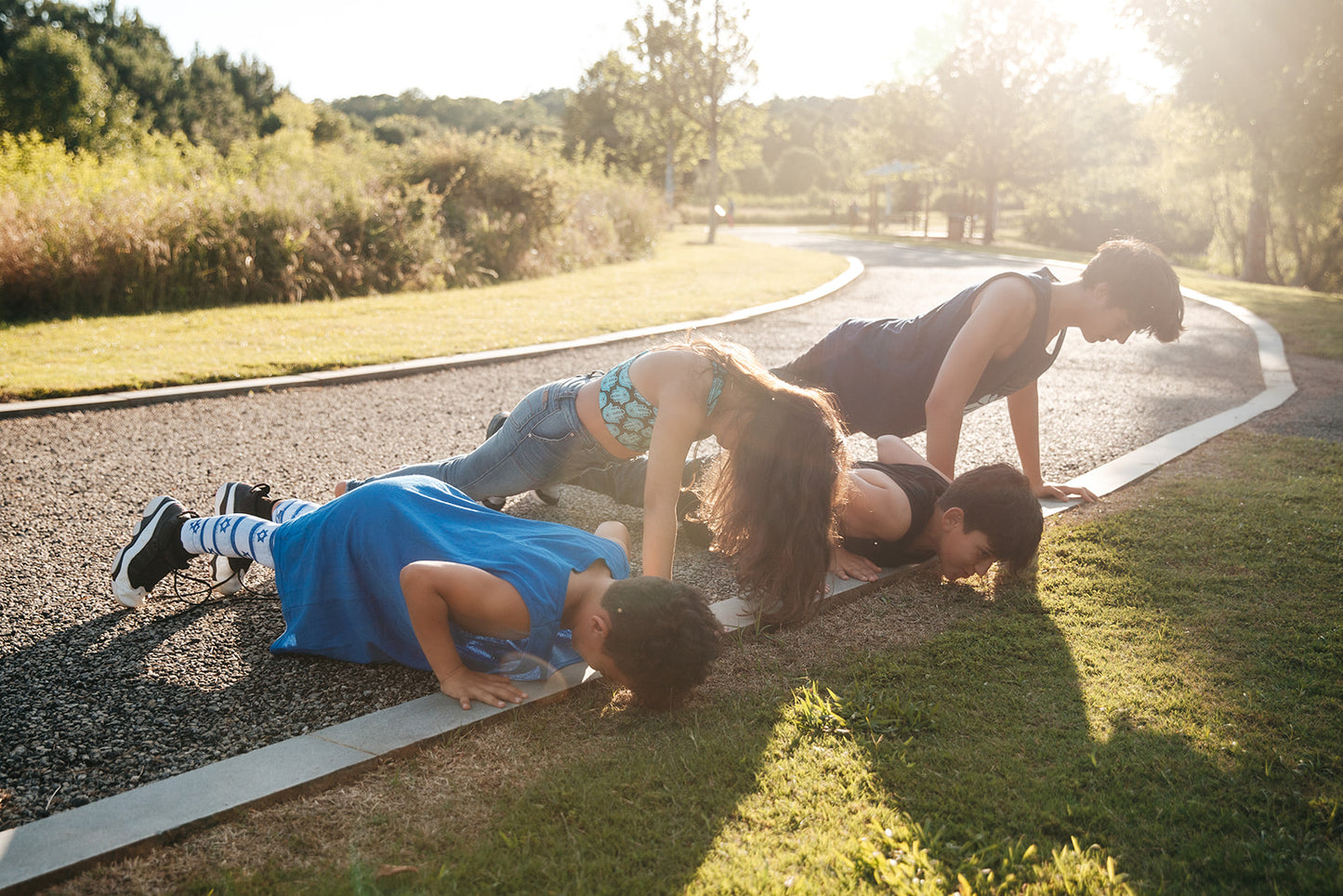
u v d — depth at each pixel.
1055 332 3.42
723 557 3.56
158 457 4.79
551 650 2.40
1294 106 18.12
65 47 30.39
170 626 2.88
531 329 9.12
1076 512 3.99
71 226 9.92
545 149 19.69
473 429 5.54
